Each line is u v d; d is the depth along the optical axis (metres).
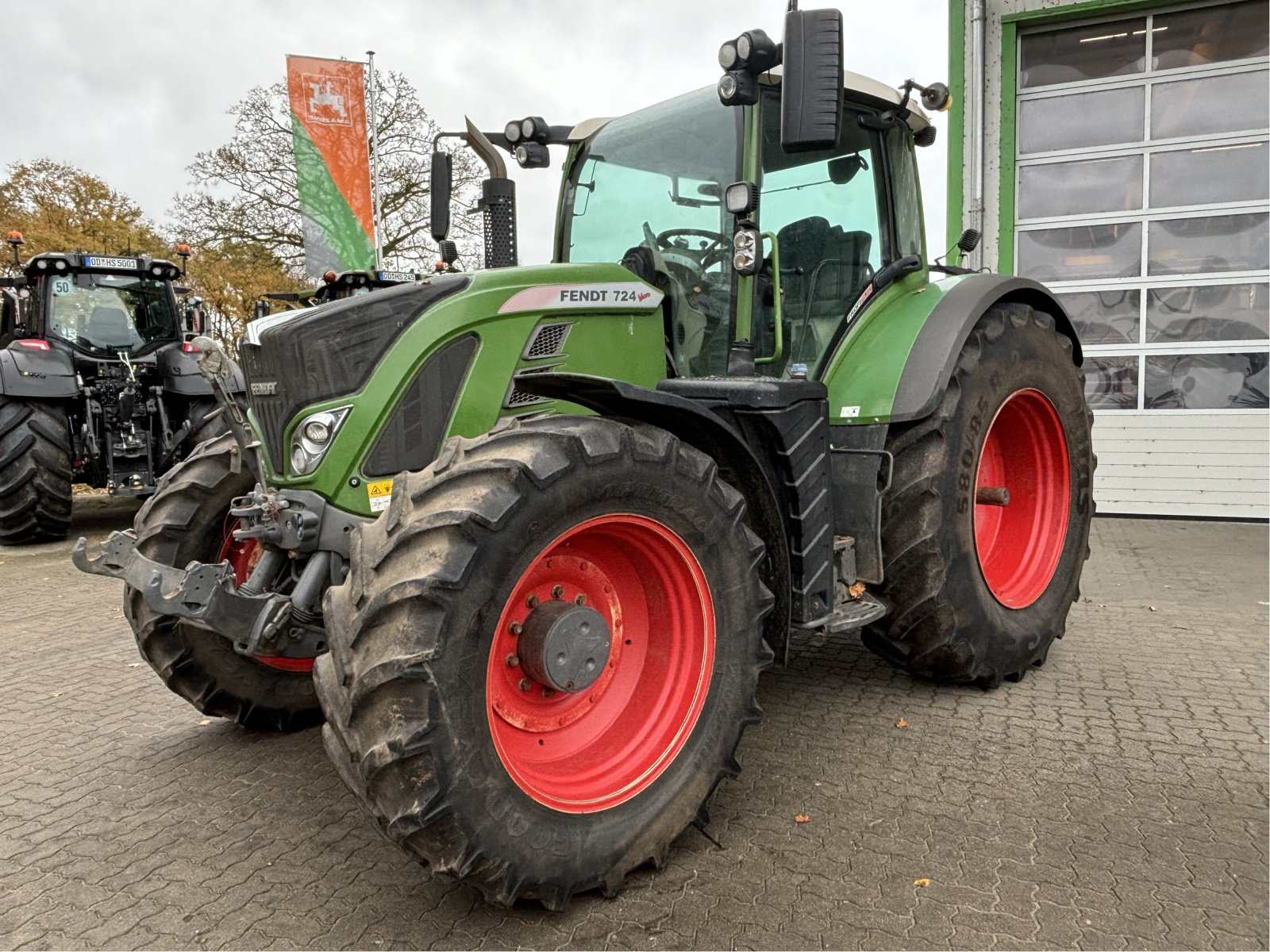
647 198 3.23
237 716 3.13
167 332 8.54
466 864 1.90
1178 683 3.50
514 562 1.96
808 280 3.23
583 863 2.07
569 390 2.24
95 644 4.41
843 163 3.37
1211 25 6.94
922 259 3.71
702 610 2.35
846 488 3.13
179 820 2.58
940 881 2.17
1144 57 7.16
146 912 2.13
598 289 2.75
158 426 7.85
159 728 3.30
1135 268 7.31
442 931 2.04
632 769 2.26
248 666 3.09
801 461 2.68
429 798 1.85
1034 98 7.53
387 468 2.46
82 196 21.89
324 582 2.45
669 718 2.34
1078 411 3.84
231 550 3.12
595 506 2.10
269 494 2.52
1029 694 3.41
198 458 3.11
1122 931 1.97
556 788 2.15
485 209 3.56
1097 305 7.46
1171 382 7.25
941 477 3.13
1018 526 3.90
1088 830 2.39
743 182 2.66
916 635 3.26
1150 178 7.21
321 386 2.41
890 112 3.48
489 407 2.56
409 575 1.88
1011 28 7.39
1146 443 7.27
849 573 3.06
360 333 2.44
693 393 2.67
